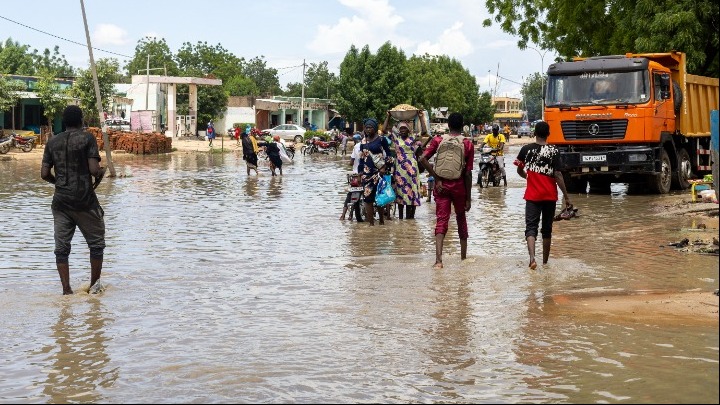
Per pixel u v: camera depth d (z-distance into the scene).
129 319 7.59
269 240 13.08
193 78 71.38
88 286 9.10
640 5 26.19
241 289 8.98
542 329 6.97
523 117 155.25
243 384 5.59
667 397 5.08
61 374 5.88
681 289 8.67
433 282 9.26
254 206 18.91
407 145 15.76
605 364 5.87
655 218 15.87
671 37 25.67
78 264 10.73
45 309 8.01
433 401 5.18
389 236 13.53
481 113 126.19
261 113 89.25
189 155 49.78
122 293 8.79
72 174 8.64
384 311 7.80
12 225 15.00
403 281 9.34
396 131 15.89
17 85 51.75
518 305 7.98
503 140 25.00
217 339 6.82
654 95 20.42
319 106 99.38
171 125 70.69
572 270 9.91
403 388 5.46
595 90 20.70
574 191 23.09
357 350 6.43
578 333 6.80
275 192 23.03
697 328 6.88
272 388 5.50
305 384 5.58
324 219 16.16
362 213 15.77
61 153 8.66
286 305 8.13
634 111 20.25
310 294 8.67
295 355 6.30
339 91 78.94
